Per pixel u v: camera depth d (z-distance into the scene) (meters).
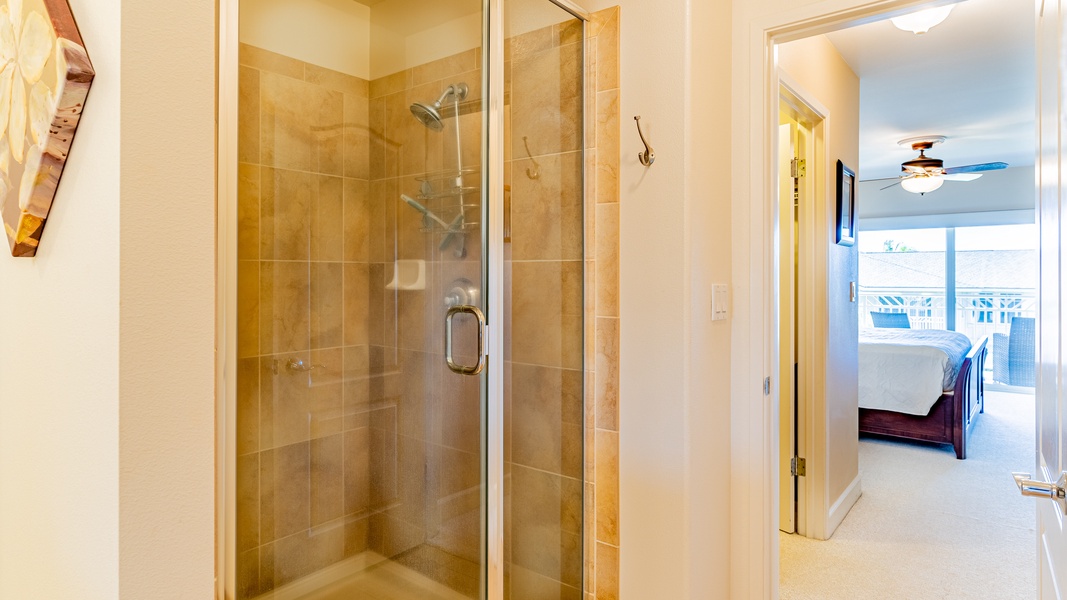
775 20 1.83
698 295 1.74
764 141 1.88
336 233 1.60
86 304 0.83
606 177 1.84
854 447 3.29
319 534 1.56
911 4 1.63
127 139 0.76
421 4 1.66
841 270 3.01
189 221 0.82
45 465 0.98
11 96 1.01
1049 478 1.11
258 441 1.42
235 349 1.32
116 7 0.75
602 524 1.88
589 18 1.86
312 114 1.54
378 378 1.66
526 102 1.75
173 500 0.81
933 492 3.44
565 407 1.86
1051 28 1.09
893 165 6.41
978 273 7.03
